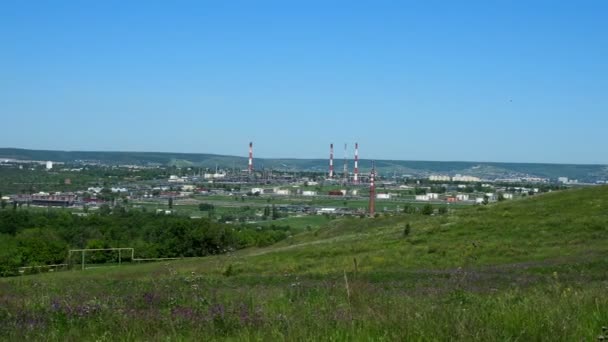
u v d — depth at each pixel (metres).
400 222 61.06
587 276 20.70
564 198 48.91
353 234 57.59
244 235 91.69
